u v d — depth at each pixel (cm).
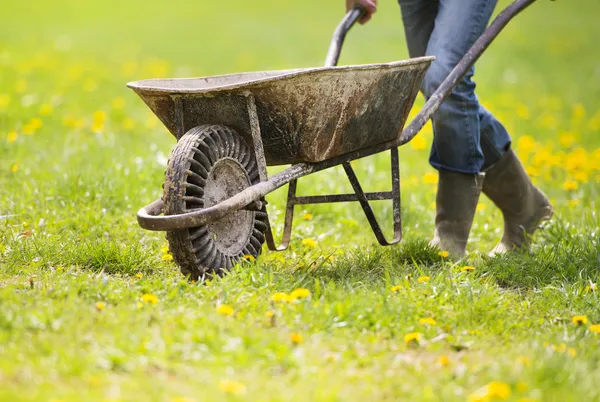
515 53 3428
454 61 972
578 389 587
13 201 1127
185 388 561
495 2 993
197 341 626
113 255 898
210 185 808
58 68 2489
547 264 933
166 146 1562
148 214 806
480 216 1236
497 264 940
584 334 718
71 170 1258
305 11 4928
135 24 4228
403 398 573
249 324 681
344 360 627
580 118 2188
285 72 1019
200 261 800
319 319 696
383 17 4644
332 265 928
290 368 604
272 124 820
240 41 3556
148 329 650
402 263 971
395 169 947
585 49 3662
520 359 632
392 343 680
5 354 593
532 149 1662
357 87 838
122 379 574
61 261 888
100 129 1558
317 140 834
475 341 695
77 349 608
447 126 992
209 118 841
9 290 710
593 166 1544
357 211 1213
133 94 2180
